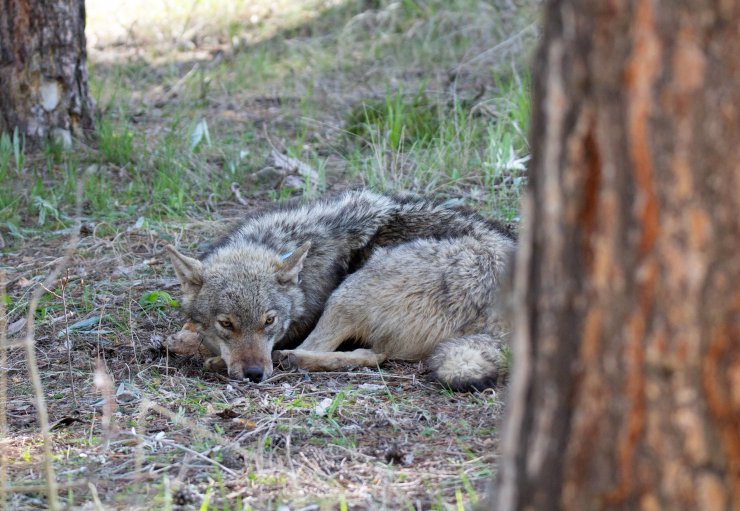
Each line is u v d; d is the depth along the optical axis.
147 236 14.67
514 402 4.67
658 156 4.14
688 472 4.28
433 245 10.88
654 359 4.25
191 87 22.58
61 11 17.78
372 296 10.85
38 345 10.98
